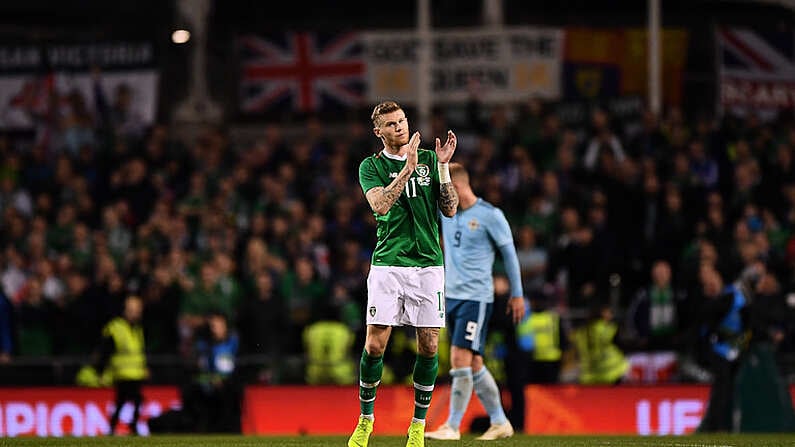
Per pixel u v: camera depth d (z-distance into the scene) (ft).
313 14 319.27
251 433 187.52
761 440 126.62
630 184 221.46
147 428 188.44
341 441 123.85
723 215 220.23
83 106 268.21
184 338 202.90
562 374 192.03
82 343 207.51
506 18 309.01
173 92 299.58
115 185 241.76
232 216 224.74
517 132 238.27
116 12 313.32
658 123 235.61
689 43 274.57
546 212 219.41
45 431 191.72
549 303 192.75
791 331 186.09
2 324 195.83
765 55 263.70
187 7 287.07
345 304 196.85
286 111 279.28
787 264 201.36
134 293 195.52
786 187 220.84
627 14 305.32
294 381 191.52
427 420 177.58
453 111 266.57
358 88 274.98
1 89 270.67
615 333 189.06
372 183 100.42
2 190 248.32
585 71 265.54
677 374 188.85
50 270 220.84
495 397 126.93
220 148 247.91
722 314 167.43
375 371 101.30
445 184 99.86
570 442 120.88
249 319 195.11
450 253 125.70
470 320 124.47
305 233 214.48
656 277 193.98
